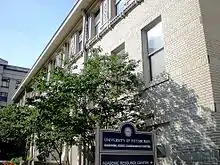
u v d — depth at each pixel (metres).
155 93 8.66
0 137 20.31
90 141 8.02
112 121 8.02
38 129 8.41
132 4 10.86
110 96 8.17
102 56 8.76
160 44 9.30
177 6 8.39
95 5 14.72
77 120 7.65
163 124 8.14
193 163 6.89
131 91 8.81
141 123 8.36
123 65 8.56
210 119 6.61
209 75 6.84
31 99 7.88
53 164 15.24
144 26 9.97
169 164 7.65
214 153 6.38
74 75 7.93
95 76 7.93
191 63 7.46
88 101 7.93
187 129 7.23
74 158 13.68
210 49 7.13
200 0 7.62
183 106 7.48
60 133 7.98
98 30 14.38
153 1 9.70
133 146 6.16
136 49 10.21
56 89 7.74
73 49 17.00
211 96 6.68
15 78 56.22
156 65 9.34
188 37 7.72
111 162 5.86
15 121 10.66
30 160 17.94
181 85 7.68
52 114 7.69
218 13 7.76
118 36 11.73
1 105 53.69
